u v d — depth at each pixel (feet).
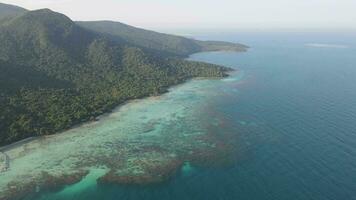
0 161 252.83
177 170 237.45
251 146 273.54
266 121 332.60
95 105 370.32
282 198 200.03
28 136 295.89
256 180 220.64
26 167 244.01
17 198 207.00
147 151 269.03
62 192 212.84
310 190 206.80
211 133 304.09
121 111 370.53
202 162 248.32
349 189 206.49
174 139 291.99
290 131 303.27
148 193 210.59
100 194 210.38
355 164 236.84
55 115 334.85
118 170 238.89
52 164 248.52
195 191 211.00
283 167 236.43
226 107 383.65
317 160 244.63
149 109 377.71
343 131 298.56
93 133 307.17
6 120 307.78
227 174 229.86
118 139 293.64
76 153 266.36
